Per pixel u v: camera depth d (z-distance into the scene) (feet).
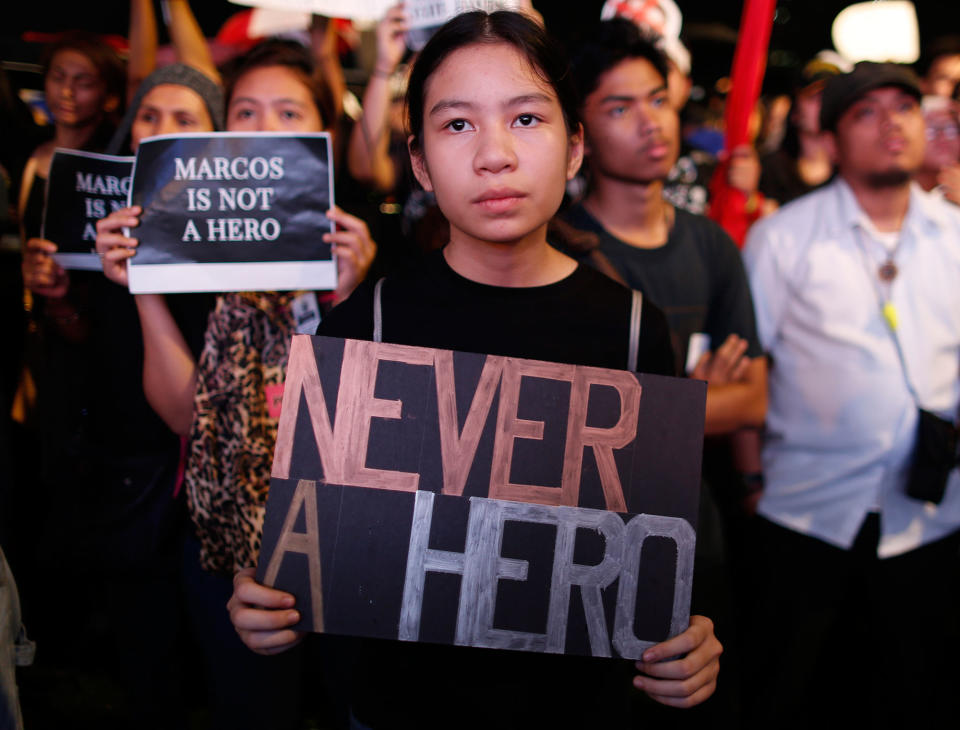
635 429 3.68
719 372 6.56
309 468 3.62
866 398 7.14
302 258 5.61
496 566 3.60
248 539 5.33
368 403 3.65
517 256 3.81
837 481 7.25
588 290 3.96
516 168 3.49
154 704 6.73
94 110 7.86
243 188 5.55
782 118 15.38
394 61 8.22
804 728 7.72
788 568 7.48
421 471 3.63
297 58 6.32
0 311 9.07
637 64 6.34
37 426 8.36
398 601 3.59
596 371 3.69
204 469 5.36
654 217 6.76
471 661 3.80
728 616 6.71
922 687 7.38
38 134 9.41
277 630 3.59
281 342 5.62
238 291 5.61
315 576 3.59
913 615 7.32
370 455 3.63
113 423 6.32
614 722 4.04
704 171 11.16
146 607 6.58
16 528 8.59
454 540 3.60
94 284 6.40
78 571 6.34
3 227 7.79
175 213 5.52
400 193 8.76
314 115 6.35
